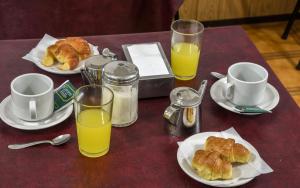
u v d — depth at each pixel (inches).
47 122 40.8
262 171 36.5
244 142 39.3
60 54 47.8
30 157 37.6
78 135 37.8
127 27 79.4
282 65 103.3
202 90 41.8
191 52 47.3
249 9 117.9
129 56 46.2
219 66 50.4
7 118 40.6
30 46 51.7
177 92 40.6
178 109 39.6
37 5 74.4
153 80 43.6
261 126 42.3
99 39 53.7
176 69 47.9
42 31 76.9
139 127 41.5
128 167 37.2
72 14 76.4
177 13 85.1
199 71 49.5
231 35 56.5
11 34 75.9
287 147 39.9
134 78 39.9
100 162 37.5
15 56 49.7
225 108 43.4
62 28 77.4
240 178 35.8
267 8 118.8
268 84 47.2
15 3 73.4
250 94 43.1
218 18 117.8
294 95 93.4
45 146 38.8
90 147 37.4
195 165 35.9
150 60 45.8
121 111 40.7
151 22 78.1
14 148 38.2
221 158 36.4
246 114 43.1
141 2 76.9
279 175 37.0
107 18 77.9
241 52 53.2
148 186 35.6
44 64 48.0
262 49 109.4
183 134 40.6
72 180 35.7
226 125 42.2
